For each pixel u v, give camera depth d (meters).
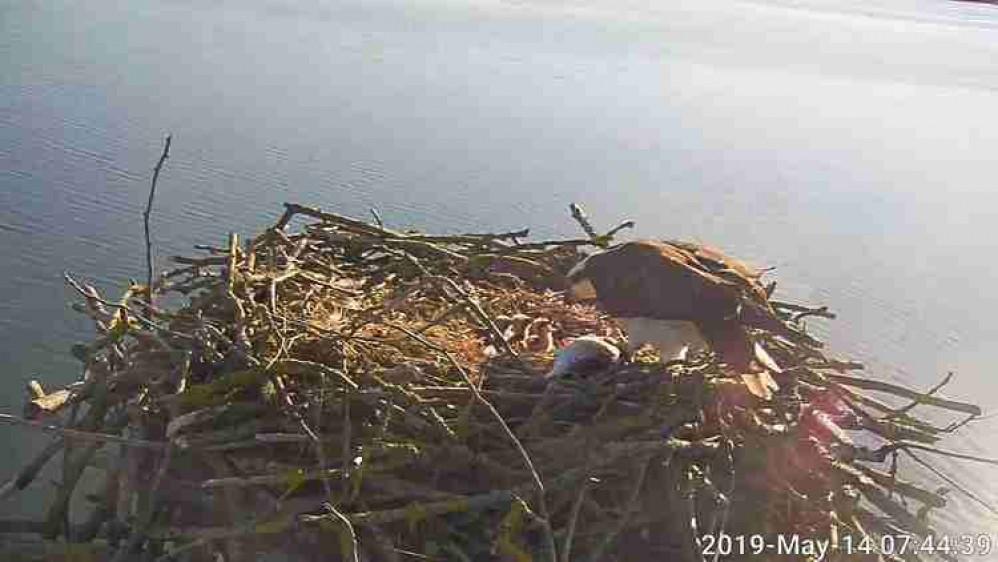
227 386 6.95
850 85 32.47
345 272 9.15
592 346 7.50
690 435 7.14
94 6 32.00
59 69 23.38
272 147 19.03
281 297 8.18
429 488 6.80
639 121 24.12
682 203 18.05
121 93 21.91
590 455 6.77
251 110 21.61
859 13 56.56
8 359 10.99
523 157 19.97
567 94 26.47
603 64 31.75
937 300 14.64
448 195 17.27
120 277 13.09
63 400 8.05
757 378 7.57
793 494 7.21
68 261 13.34
